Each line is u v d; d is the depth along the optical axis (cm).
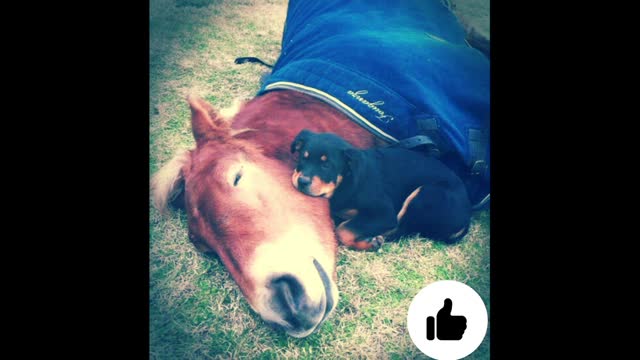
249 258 135
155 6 154
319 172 138
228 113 144
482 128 142
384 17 151
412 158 140
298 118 142
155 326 130
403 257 137
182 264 134
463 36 149
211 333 131
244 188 138
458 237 139
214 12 155
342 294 134
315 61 146
